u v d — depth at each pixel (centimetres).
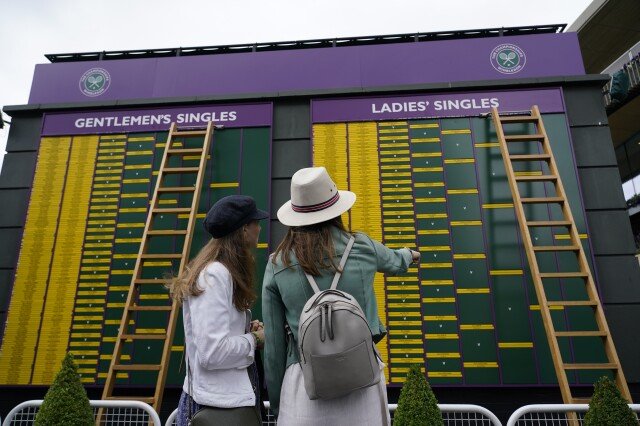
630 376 426
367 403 149
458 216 479
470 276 460
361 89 520
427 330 450
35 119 545
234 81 543
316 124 519
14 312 479
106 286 482
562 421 427
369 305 162
